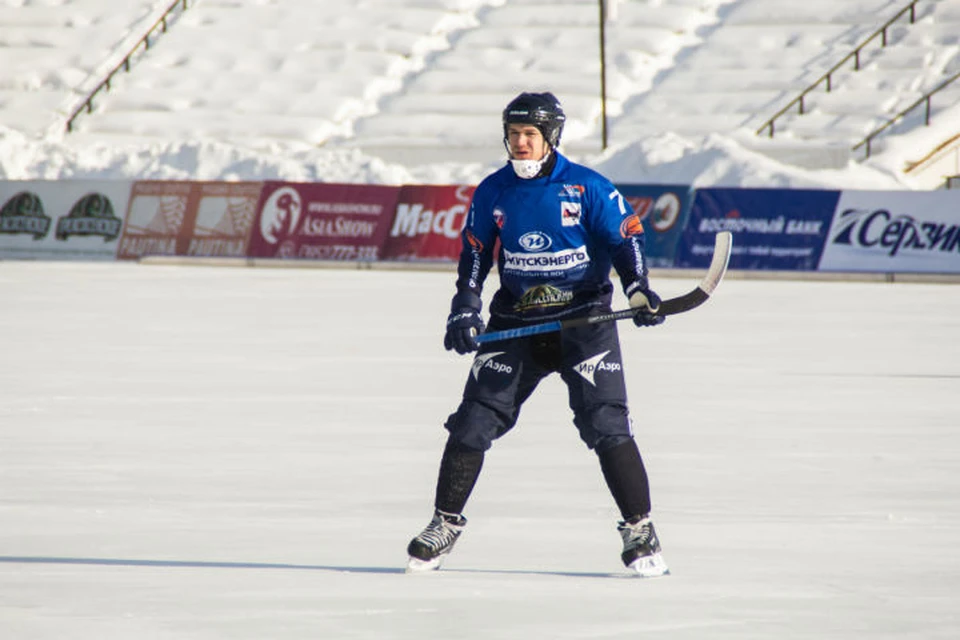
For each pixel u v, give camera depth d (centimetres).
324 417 3056
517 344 1689
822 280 8375
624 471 1667
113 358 4216
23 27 14500
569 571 1705
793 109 12281
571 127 12412
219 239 9812
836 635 1399
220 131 12925
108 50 14150
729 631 1412
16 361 4134
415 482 2317
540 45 13725
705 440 2791
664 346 4644
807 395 3472
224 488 2258
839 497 2206
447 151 12312
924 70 12494
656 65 13375
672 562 1753
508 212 1684
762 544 1864
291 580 1641
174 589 1589
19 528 1944
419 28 14212
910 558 1777
